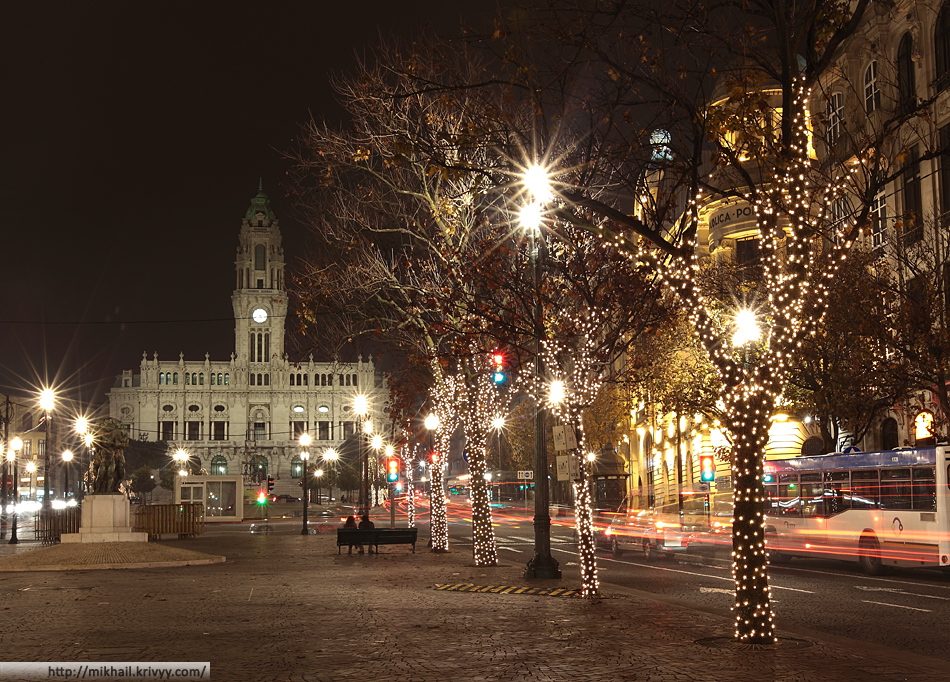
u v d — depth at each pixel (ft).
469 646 40.42
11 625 48.42
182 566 95.96
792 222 42.68
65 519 144.46
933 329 91.71
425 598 61.16
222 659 37.42
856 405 97.66
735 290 106.42
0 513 272.72
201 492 240.32
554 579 73.82
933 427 95.20
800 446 148.46
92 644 41.50
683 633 44.06
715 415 118.42
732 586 73.36
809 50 44.42
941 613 55.42
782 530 99.50
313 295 96.84
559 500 284.20
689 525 102.73
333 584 72.33
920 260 104.99
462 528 204.44
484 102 57.52
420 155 87.61
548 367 66.03
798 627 49.39
